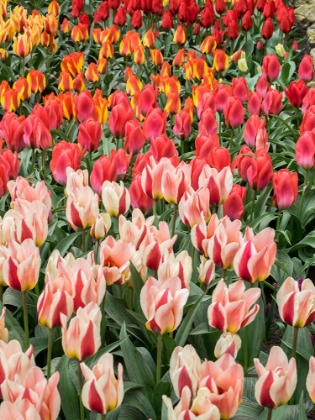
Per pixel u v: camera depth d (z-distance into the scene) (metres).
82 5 10.05
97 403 2.15
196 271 3.72
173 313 2.49
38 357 3.60
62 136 5.79
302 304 2.54
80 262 2.60
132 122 4.80
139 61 7.60
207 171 3.57
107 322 3.47
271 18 9.38
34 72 6.65
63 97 5.70
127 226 3.13
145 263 2.99
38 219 3.06
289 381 2.19
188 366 2.16
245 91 5.98
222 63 7.32
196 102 6.07
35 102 8.25
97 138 4.84
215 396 2.04
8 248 3.02
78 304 2.57
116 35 8.08
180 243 4.11
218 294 2.55
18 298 3.68
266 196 4.84
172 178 3.48
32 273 2.75
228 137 6.35
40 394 2.05
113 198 3.46
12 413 1.93
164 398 2.03
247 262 2.68
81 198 3.41
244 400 2.92
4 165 4.32
